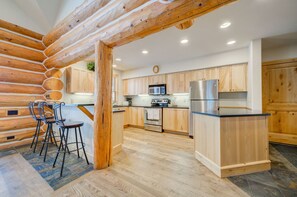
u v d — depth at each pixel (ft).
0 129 9.86
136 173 6.90
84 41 8.38
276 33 9.55
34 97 11.62
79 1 8.73
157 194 5.40
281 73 11.77
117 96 20.21
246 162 6.95
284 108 11.63
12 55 10.18
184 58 14.90
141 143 11.73
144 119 17.16
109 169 7.28
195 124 8.83
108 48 7.65
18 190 5.58
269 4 6.65
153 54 13.67
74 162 8.06
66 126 7.11
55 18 10.68
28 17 10.82
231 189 5.69
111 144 7.80
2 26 9.59
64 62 10.32
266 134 7.22
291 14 7.41
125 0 6.07
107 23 7.08
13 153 9.32
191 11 4.76
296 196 5.27
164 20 5.27
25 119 11.06
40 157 8.70
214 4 4.42
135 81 19.54
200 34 9.62
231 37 10.11
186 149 10.28
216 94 12.58
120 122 10.05
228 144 6.75
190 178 6.48
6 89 10.07
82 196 5.26
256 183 6.08
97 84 7.37
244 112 7.90
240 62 12.23
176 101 17.12
